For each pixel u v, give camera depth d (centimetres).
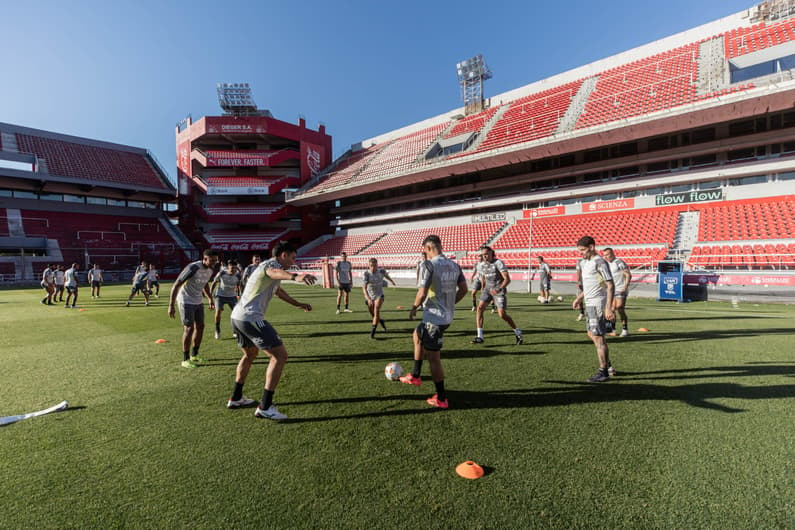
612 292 462
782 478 258
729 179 2103
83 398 432
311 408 397
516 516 224
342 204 4350
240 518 225
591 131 2191
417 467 279
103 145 4288
